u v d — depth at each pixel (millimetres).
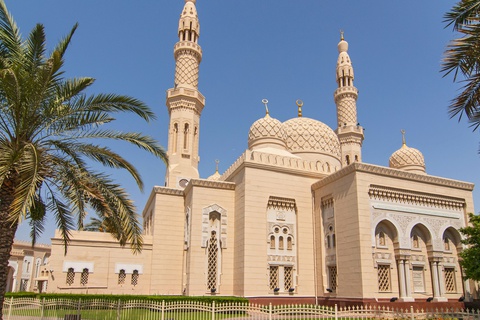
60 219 17719
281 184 30859
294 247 30250
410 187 27922
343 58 51219
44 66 14469
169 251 33812
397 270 26250
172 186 37469
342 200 27500
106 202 16297
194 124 40406
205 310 19719
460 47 11781
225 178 35125
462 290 27984
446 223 28812
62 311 22109
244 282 27609
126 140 16609
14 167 13930
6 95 14391
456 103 12844
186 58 41875
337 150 41562
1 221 14547
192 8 44312
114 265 32688
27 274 61219
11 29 15297
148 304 20672
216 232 30938
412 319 19547
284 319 19516
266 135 38312
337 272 26969
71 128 15930
